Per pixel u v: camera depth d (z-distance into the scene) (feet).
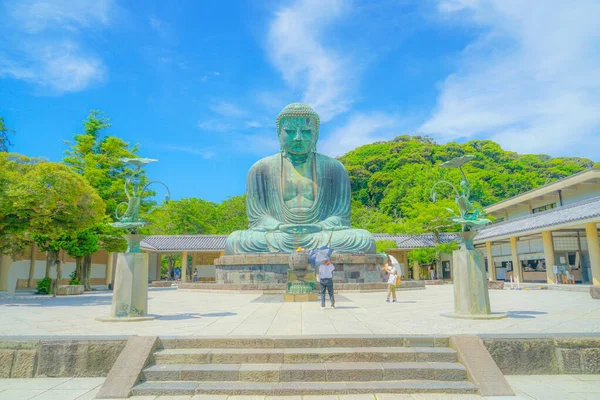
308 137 76.02
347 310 39.17
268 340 24.32
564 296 61.36
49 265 83.20
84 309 44.68
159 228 165.07
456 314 33.45
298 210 74.74
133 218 34.78
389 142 276.82
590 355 23.67
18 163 58.75
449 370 21.79
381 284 65.46
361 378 21.65
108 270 119.14
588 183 104.99
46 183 54.90
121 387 20.81
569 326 29.01
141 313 33.55
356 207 185.47
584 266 96.43
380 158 238.48
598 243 81.92
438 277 116.88
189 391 20.68
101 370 23.57
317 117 76.89
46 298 63.00
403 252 135.85
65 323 32.04
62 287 70.28
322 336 24.66
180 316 35.53
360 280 67.72
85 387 21.90
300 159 77.92
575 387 21.27
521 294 67.41
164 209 168.35
